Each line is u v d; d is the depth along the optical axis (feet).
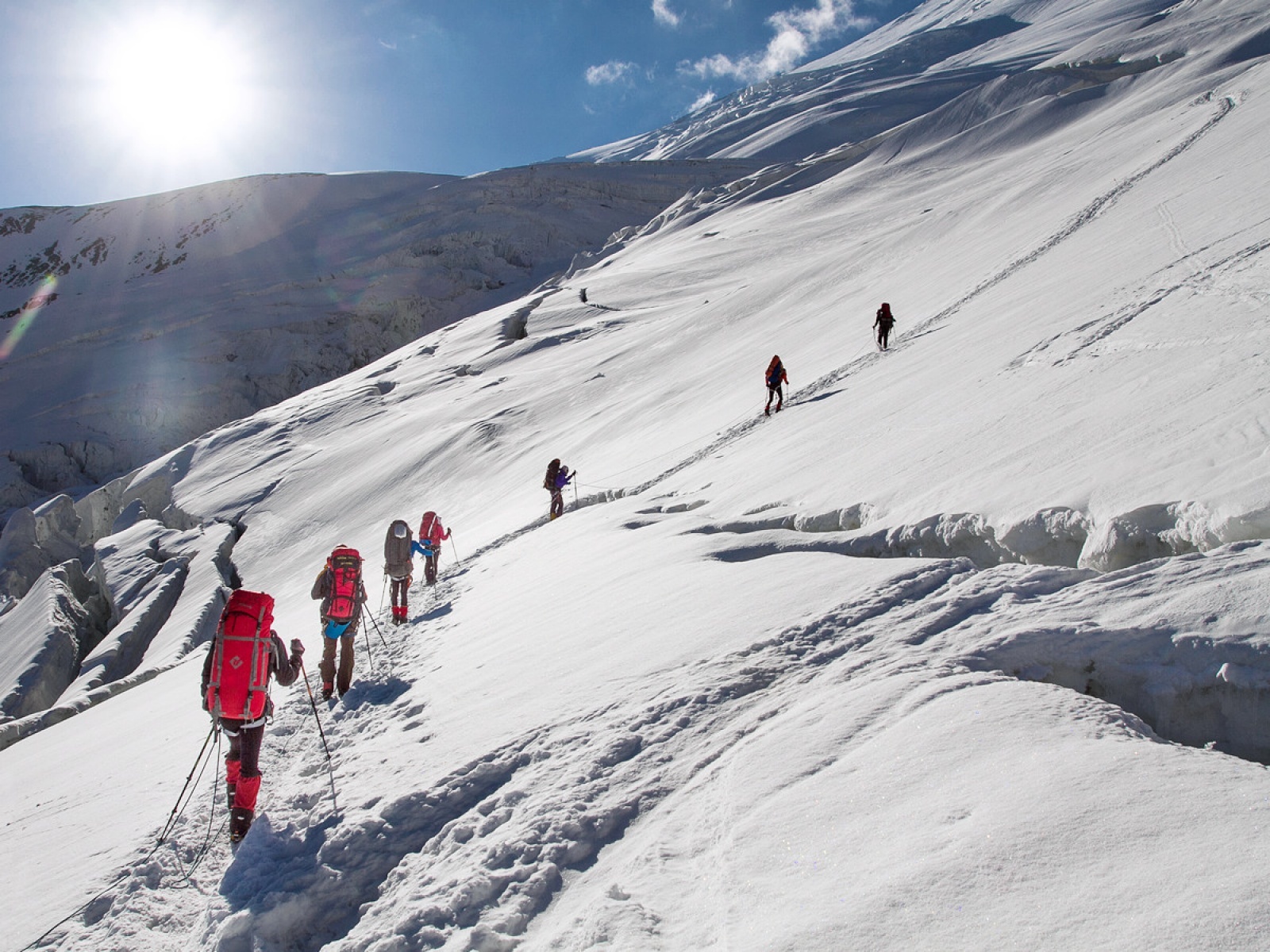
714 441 55.57
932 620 13.24
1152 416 20.88
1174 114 151.53
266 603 15.34
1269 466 14.39
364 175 481.05
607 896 8.04
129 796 17.62
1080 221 74.28
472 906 9.05
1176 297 33.83
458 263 352.90
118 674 79.05
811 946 6.15
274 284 332.60
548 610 23.48
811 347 79.87
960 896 6.20
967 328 52.37
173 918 11.83
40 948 11.35
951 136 303.27
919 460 27.48
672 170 469.57
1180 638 10.63
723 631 15.28
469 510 90.17
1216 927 5.11
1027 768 7.85
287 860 11.98
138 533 139.64
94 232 429.38
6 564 132.98
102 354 278.05
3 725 47.32
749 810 8.86
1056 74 301.43
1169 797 6.75
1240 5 312.71
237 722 14.56
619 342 148.87
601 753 11.64
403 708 18.44
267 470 148.25
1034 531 17.72
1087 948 5.30
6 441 230.48
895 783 8.38
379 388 182.19
